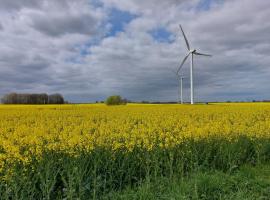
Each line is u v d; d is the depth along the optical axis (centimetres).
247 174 917
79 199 701
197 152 1004
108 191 806
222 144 1111
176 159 948
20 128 1456
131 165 901
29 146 1030
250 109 3012
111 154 921
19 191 734
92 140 1086
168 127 1514
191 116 2267
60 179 816
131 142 1007
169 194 747
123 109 3212
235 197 739
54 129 1436
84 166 858
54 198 765
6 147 975
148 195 736
